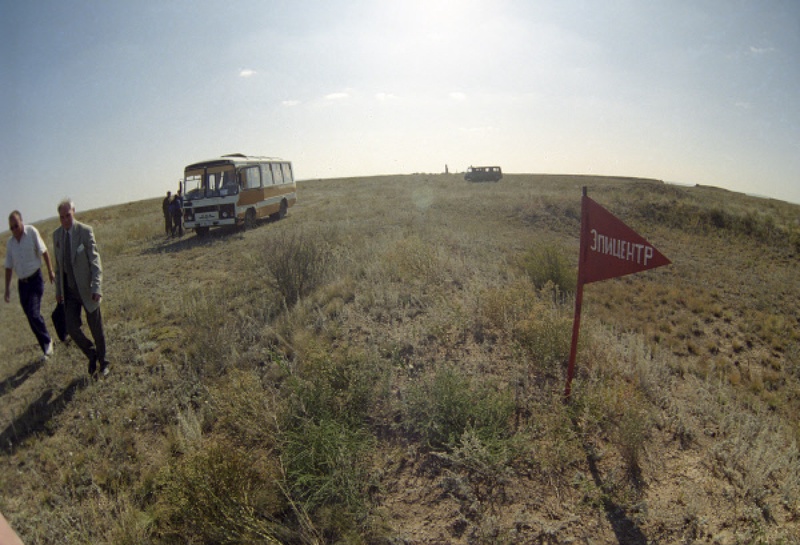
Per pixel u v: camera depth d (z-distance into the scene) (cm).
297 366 540
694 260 1384
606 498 357
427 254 918
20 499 375
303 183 5569
